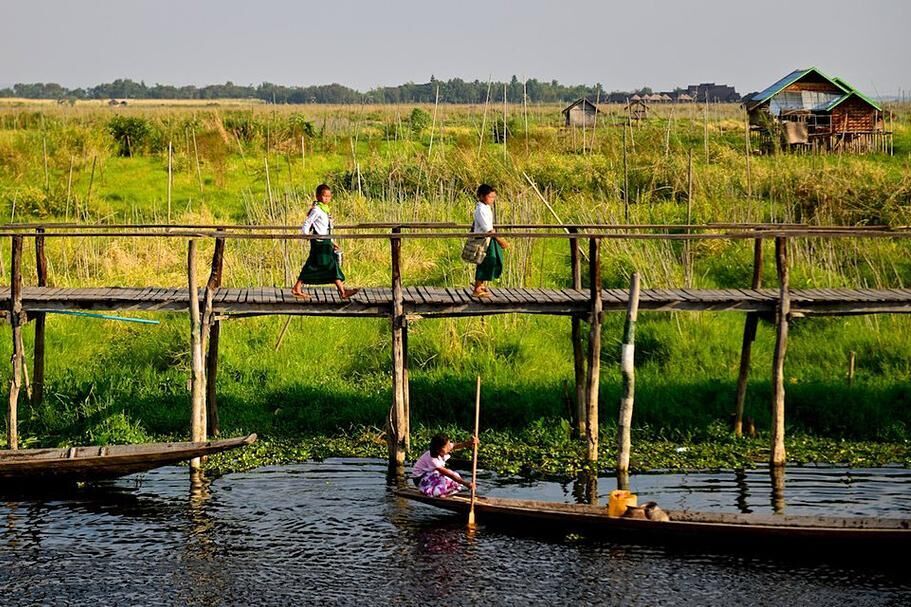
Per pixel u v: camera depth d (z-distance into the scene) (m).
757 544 14.20
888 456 18.47
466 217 29.80
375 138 51.28
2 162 39.09
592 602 12.79
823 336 23.17
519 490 16.81
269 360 22.27
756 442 19.23
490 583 13.34
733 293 18.98
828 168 33.88
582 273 26.05
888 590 13.16
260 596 13.00
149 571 13.74
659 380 21.31
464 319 23.27
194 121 51.66
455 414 20.30
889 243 26.80
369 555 14.27
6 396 20.61
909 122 62.50
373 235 17.48
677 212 29.62
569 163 35.56
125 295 18.34
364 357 22.86
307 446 19.12
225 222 29.31
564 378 21.47
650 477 17.44
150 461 16.78
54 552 14.38
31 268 25.64
